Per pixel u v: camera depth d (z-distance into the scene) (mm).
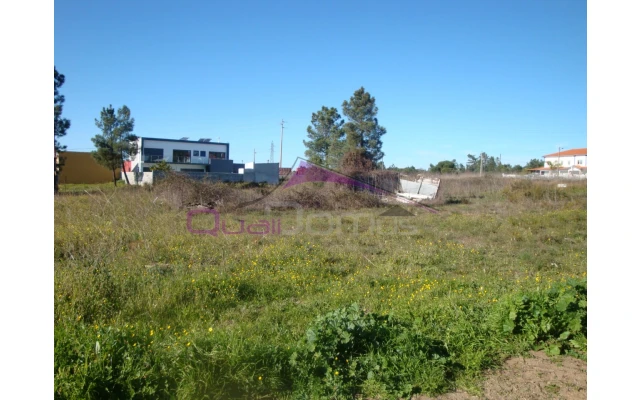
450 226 11641
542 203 16453
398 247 8984
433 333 4156
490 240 10117
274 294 5863
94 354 3053
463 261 7957
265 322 4676
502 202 17266
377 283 6406
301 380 3293
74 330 3480
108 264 6566
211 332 3828
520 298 4301
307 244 8922
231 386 3143
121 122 28484
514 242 9914
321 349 3537
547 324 4109
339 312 4004
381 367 3494
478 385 3426
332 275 6961
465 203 17312
